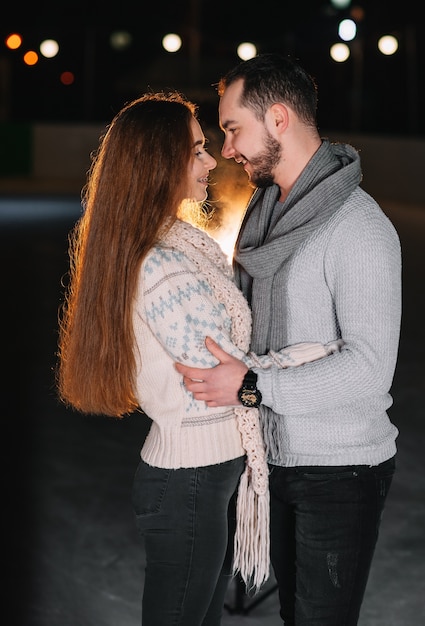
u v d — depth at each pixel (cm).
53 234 1328
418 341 737
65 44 3231
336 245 218
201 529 222
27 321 771
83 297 223
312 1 3194
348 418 225
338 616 231
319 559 229
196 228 229
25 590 341
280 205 236
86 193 243
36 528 393
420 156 1673
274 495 239
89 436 511
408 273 1034
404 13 2769
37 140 2291
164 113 220
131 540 385
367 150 1827
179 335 216
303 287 223
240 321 223
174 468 221
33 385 598
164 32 3053
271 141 228
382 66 2831
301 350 219
